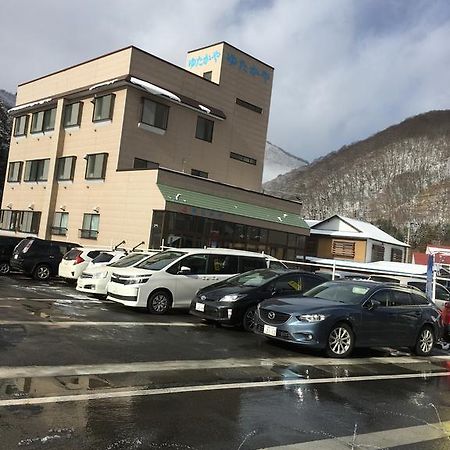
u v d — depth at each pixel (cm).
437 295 1546
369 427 566
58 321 1048
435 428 586
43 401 547
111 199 2855
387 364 983
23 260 1962
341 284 1129
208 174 3400
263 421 549
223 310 1159
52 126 3394
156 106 3038
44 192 3369
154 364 762
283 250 3272
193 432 498
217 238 2816
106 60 3111
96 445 444
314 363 894
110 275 1510
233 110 3575
